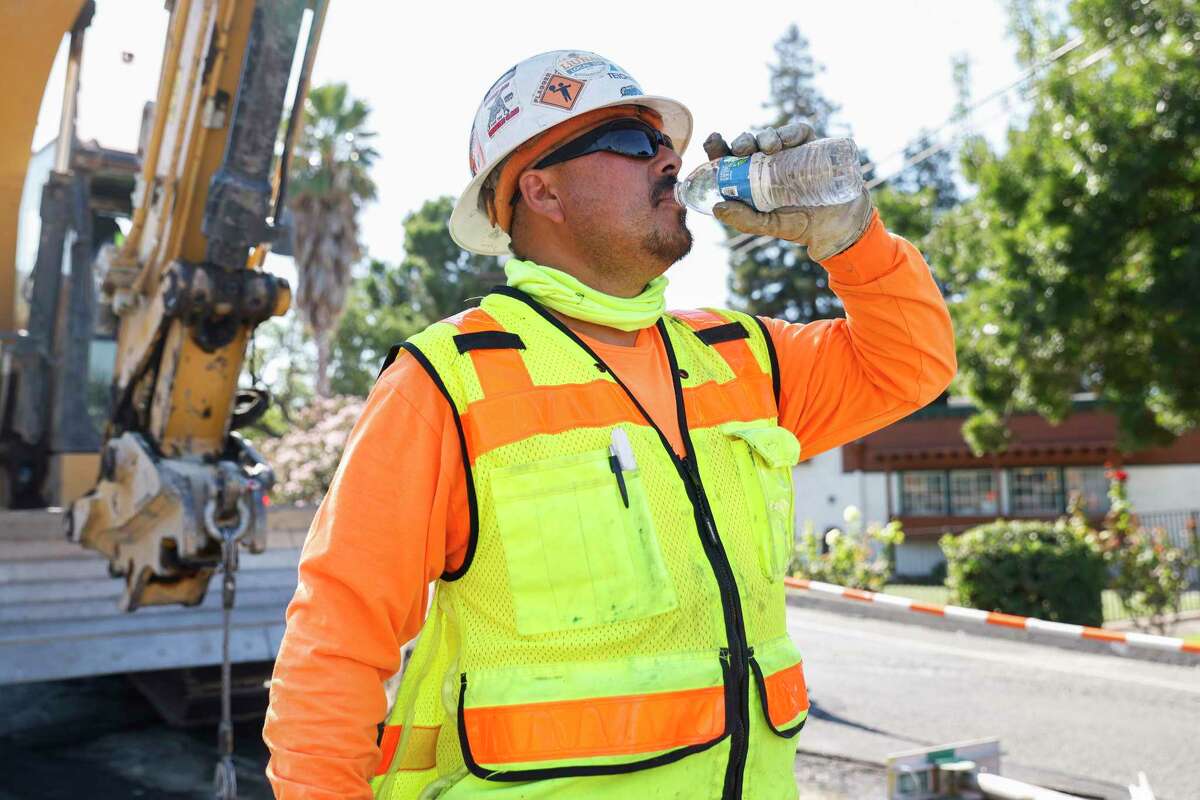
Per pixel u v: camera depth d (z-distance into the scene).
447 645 1.72
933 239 16.95
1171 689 7.54
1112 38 13.28
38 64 5.86
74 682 7.93
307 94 5.11
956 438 25.55
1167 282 12.41
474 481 1.60
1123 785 5.14
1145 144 12.29
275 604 7.60
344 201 28.31
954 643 9.83
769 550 1.72
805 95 45.41
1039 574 10.78
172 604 5.91
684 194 1.80
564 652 1.53
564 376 1.68
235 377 5.62
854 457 26.69
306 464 14.15
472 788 1.53
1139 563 11.69
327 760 1.43
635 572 1.54
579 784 1.48
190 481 5.20
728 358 1.92
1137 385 13.93
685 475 1.66
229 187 4.97
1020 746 5.95
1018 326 13.65
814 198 1.74
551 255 1.86
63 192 9.26
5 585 6.90
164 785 5.68
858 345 1.99
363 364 38.31
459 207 2.12
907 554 25.55
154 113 5.43
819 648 9.49
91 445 9.62
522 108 1.83
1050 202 13.01
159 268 5.49
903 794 3.34
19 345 9.44
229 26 4.94
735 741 1.54
